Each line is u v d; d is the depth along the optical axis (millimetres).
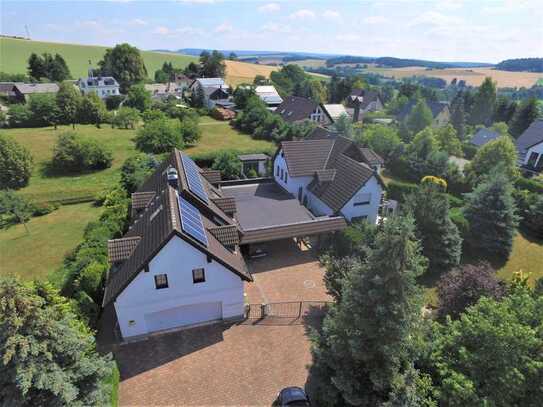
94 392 13625
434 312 21906
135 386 17547
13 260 30625
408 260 12734
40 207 40406
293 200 36781
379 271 12977
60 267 29016
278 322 22250
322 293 25266
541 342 12164
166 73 157250
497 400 11922
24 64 152250
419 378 13148
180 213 20078
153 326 20938
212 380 18031
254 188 40781
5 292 11117
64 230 36344
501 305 14047
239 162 48031
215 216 25297
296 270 27969
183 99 112062
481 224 30562
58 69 130750
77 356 13062
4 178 45906
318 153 39344
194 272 19828
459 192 44375
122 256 20641
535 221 35125
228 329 21531
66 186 47781
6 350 10891
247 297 24562
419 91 124125
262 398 17156
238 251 24203
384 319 12703
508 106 95438
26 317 11484
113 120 80062
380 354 13445
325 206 34969
